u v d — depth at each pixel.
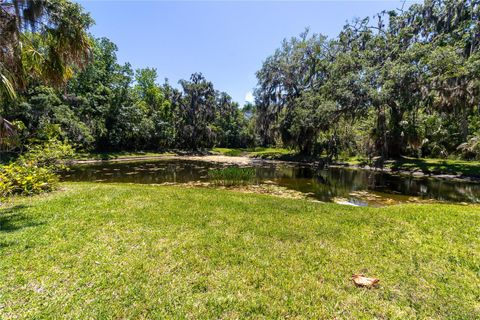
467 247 3.36
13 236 3.38
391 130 15.80
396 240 3.60
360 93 14.13
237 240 3.47
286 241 3.51
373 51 16.30
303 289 2.40
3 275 2.46
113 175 13.66
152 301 2.16
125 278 2.48
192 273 2.62
